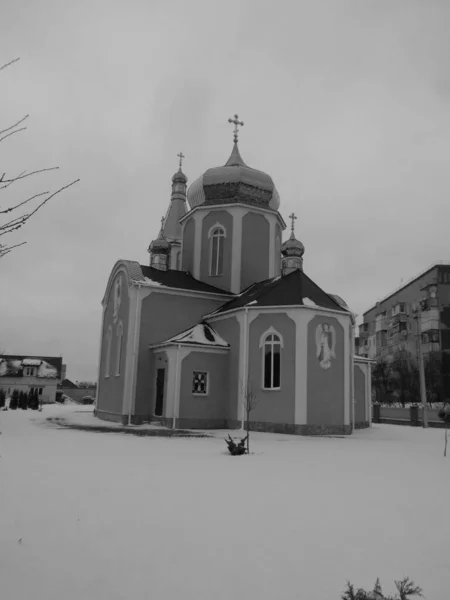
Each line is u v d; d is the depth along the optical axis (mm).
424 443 20375
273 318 23922
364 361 33375
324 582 5230
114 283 31234
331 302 25203
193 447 16250
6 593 4852
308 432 22500
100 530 6738
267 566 5602
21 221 5656
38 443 16094
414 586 5188
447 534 6969
